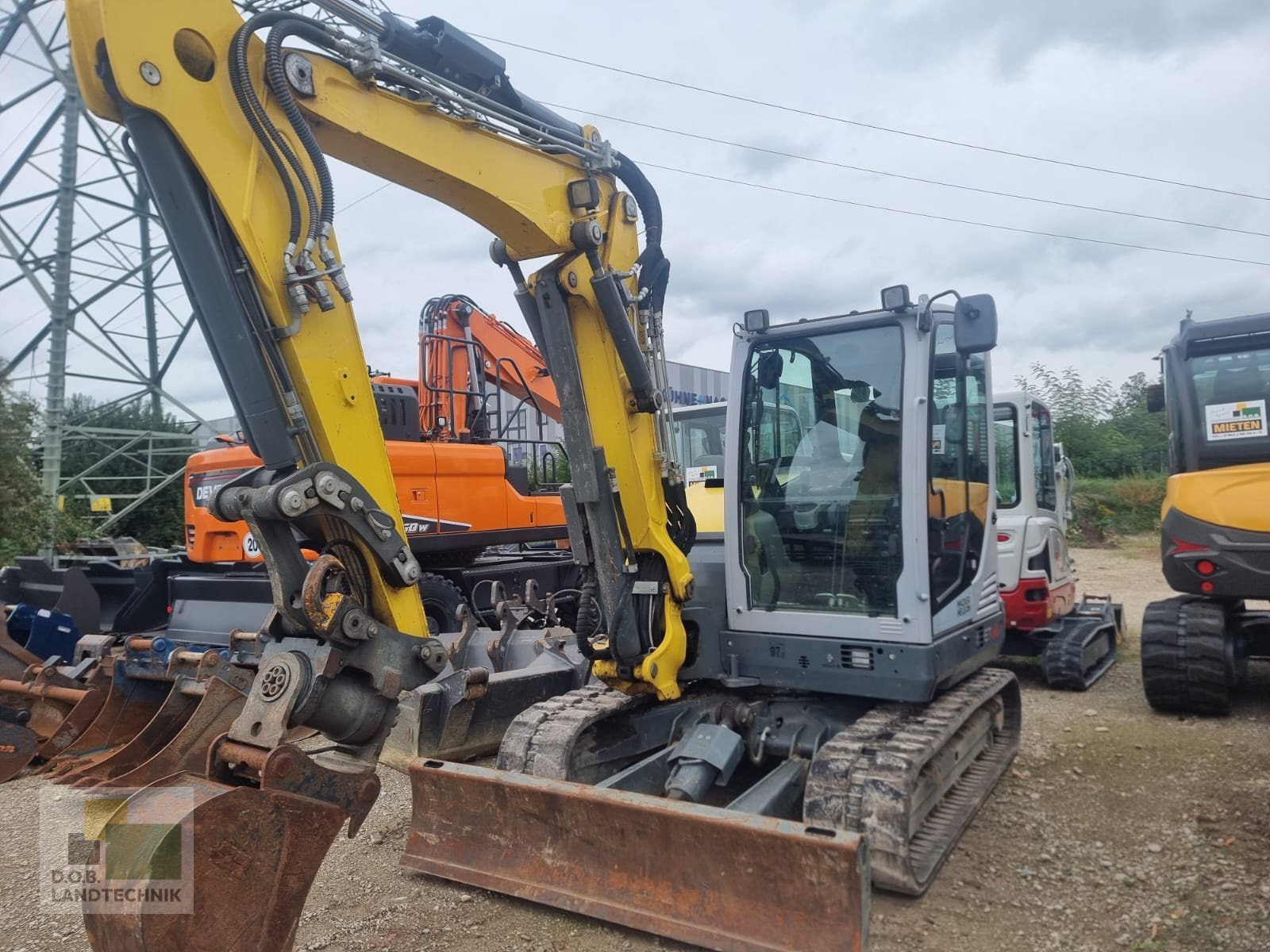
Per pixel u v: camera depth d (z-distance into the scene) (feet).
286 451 9.79
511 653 19.54
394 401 25.68
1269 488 18.95
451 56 11.64
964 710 14.17
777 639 14.34
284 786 8.49
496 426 32.01
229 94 9.61
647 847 10.98
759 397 14.99
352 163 11.39
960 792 14.75
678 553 14.67
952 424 15.08
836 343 14.34
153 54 9.04
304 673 9.14
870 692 13.56
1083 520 68.39
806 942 9.90
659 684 14.16
